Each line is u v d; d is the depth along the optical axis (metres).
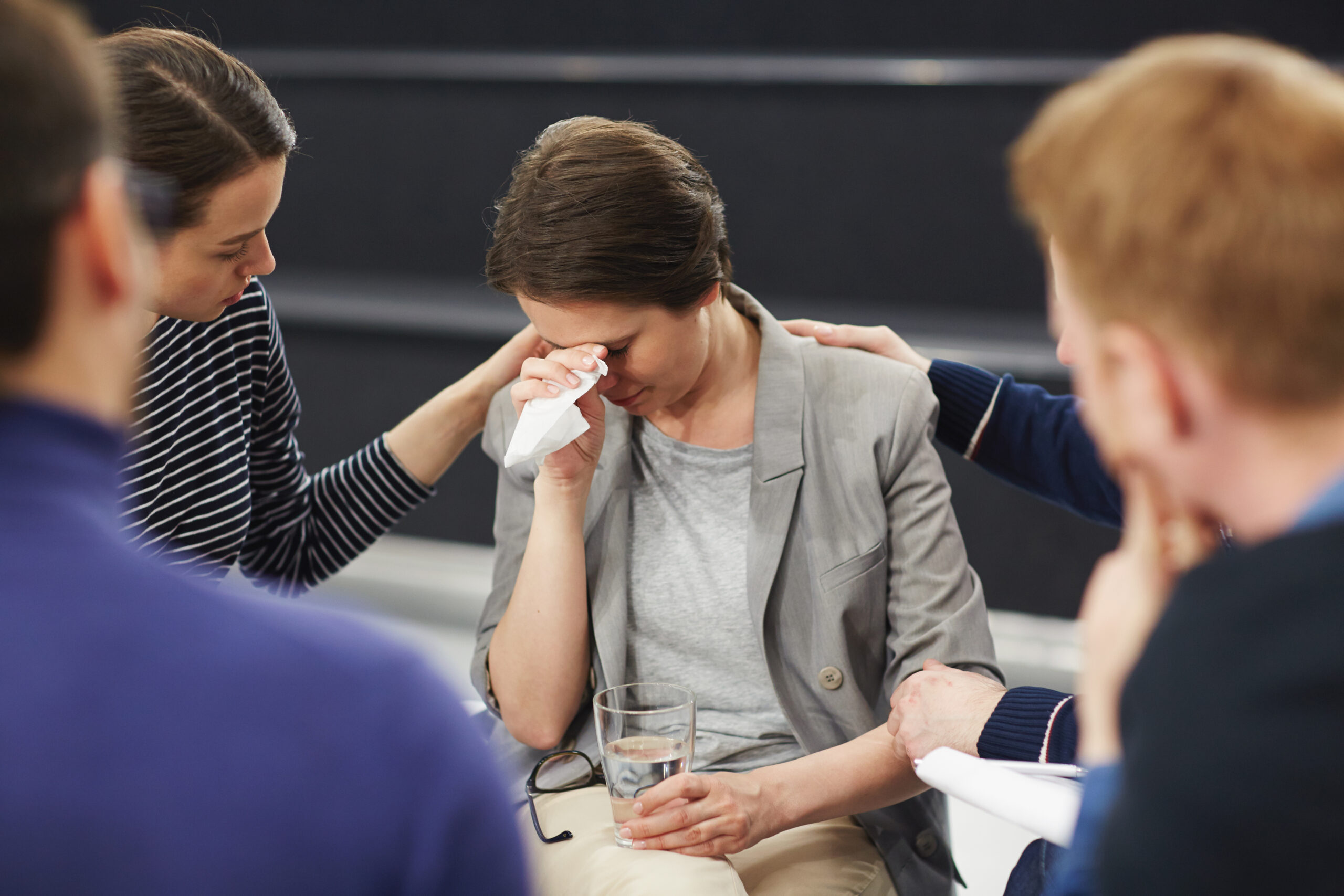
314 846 0.63
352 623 0.69
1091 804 0.87
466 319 4.50
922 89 4.40
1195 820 0.71
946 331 4.32
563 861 1.64
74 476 0.65
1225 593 0.73
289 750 0.63
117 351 0.70
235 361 2.06
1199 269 0.73
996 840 2.67
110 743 0.60
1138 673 0.77
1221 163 0.73
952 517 1.85
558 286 1.60
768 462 1.82
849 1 4.56
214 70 1.62
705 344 1.78
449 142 5.03
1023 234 4.41
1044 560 3.70
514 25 4.99
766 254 4.75
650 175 1.60
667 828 1.56
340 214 5.26
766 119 4.62
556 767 1.87
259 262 1.77
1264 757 0.69
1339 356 0.72
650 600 1.87
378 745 0.65
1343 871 0.67
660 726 1.57
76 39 0.68
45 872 0.59
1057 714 1.50
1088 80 0.85
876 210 4.57
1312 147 0.72
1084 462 1.98
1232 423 0.77
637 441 1.93
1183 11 4.23
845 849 1.75
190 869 0.60
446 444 2.26
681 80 4.67
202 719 0.62
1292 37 4.14
